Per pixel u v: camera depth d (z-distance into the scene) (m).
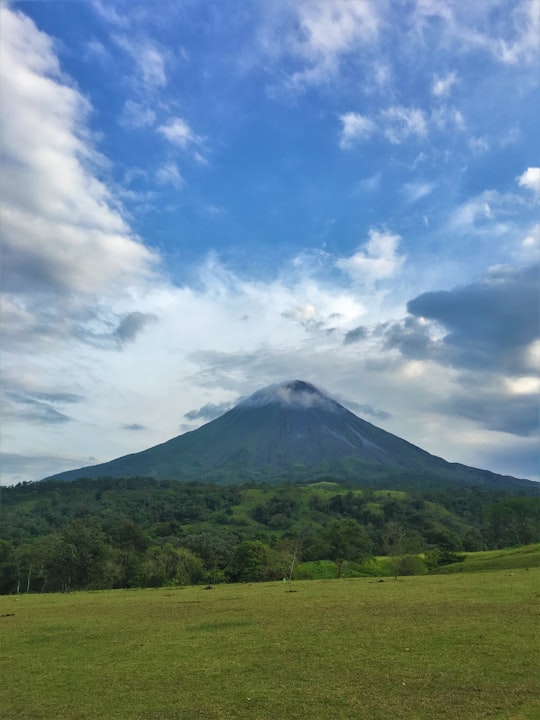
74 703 16.17
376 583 53.22
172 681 17.88
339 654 20.17
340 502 181.00
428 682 16.23
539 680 15.91
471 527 157.25
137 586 86.69
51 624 32.25
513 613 27.33
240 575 87.00
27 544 109.38
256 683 17.11
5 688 18.25
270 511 175.88
